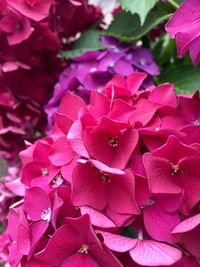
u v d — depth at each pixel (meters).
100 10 0.39
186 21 0.21
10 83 0.34
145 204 0.20
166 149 0.20
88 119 0.22
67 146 0.22
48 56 0.35
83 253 0.20
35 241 0.20
